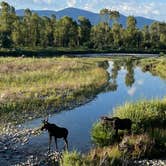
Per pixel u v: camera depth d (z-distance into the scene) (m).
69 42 175.88
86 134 25.34
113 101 39.75
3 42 143.12
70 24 177.25
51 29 175.50
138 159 19.33
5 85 42.94
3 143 22.77
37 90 39.34
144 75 72.38
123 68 87.06
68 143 22.92
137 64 100.06
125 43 192.75
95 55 138.50
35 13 176.00
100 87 48.66
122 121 21.98
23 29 162.50
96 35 193.50
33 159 20.00
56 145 21.38
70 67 65.62
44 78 49.94
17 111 31.48
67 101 36.84
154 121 23.53
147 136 20.80
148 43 194.12
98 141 22.36
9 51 119.12
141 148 19.88
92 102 38.38
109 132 22.05
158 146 20.56
